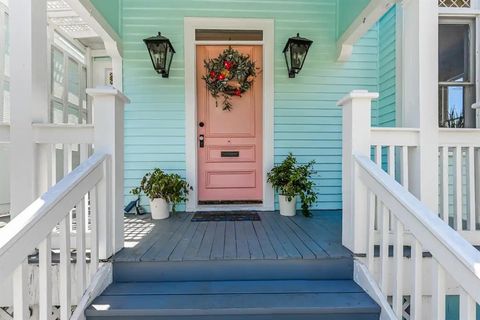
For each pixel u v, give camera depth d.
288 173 3.38
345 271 1.96
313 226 2.84
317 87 3.73
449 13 3.15
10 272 1.15
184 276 1.94
